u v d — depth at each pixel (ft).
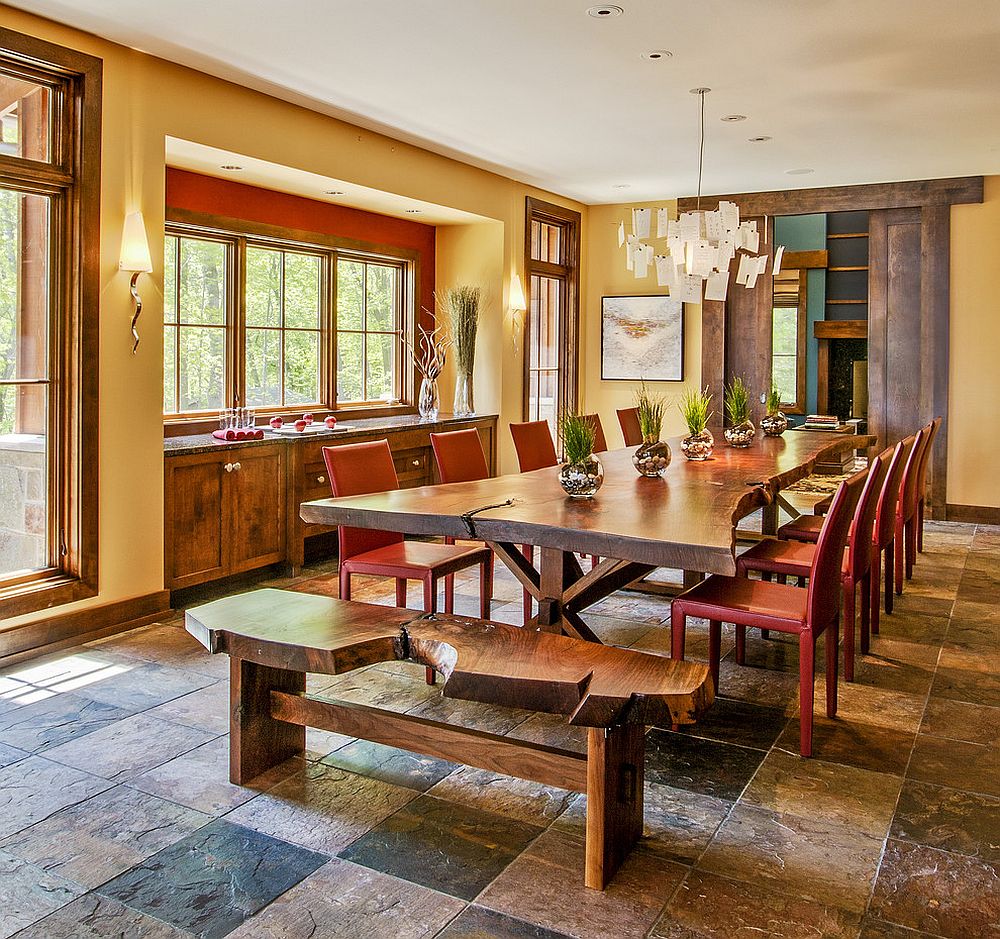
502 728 10.94
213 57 14.83
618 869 7.89
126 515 14.80
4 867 7.84
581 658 8.43
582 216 29.35
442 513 10.87
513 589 17.72
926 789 9.49
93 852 8.10
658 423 14.16
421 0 12.45
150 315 15.02
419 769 9.87
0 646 12.95
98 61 13.84
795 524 15.94
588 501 11.78
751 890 7.60
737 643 13.50
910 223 25.88
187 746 10.37
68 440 14.03
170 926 7.02
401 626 9.37
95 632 14.29
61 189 13.74
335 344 22.25
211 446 16.43
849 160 22.79
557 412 29.27
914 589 17.98
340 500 11.96
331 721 9.37
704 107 17.83
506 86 16.43
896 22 13.32
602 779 7.53
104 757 10.05
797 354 33.45
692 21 13.25
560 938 6.92
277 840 8.34
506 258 25.13
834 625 11.25
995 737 10.82
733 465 15.47
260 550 17.87
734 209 15.84
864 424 31.50
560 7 12.73
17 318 13.46
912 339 26.11
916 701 11.98
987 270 25.08
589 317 29.96
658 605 16.67
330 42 14.12
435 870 7.86
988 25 13.44
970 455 25.66
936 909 7.33
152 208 14.93
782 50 14.52
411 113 18.25
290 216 20.43
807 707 10.19
